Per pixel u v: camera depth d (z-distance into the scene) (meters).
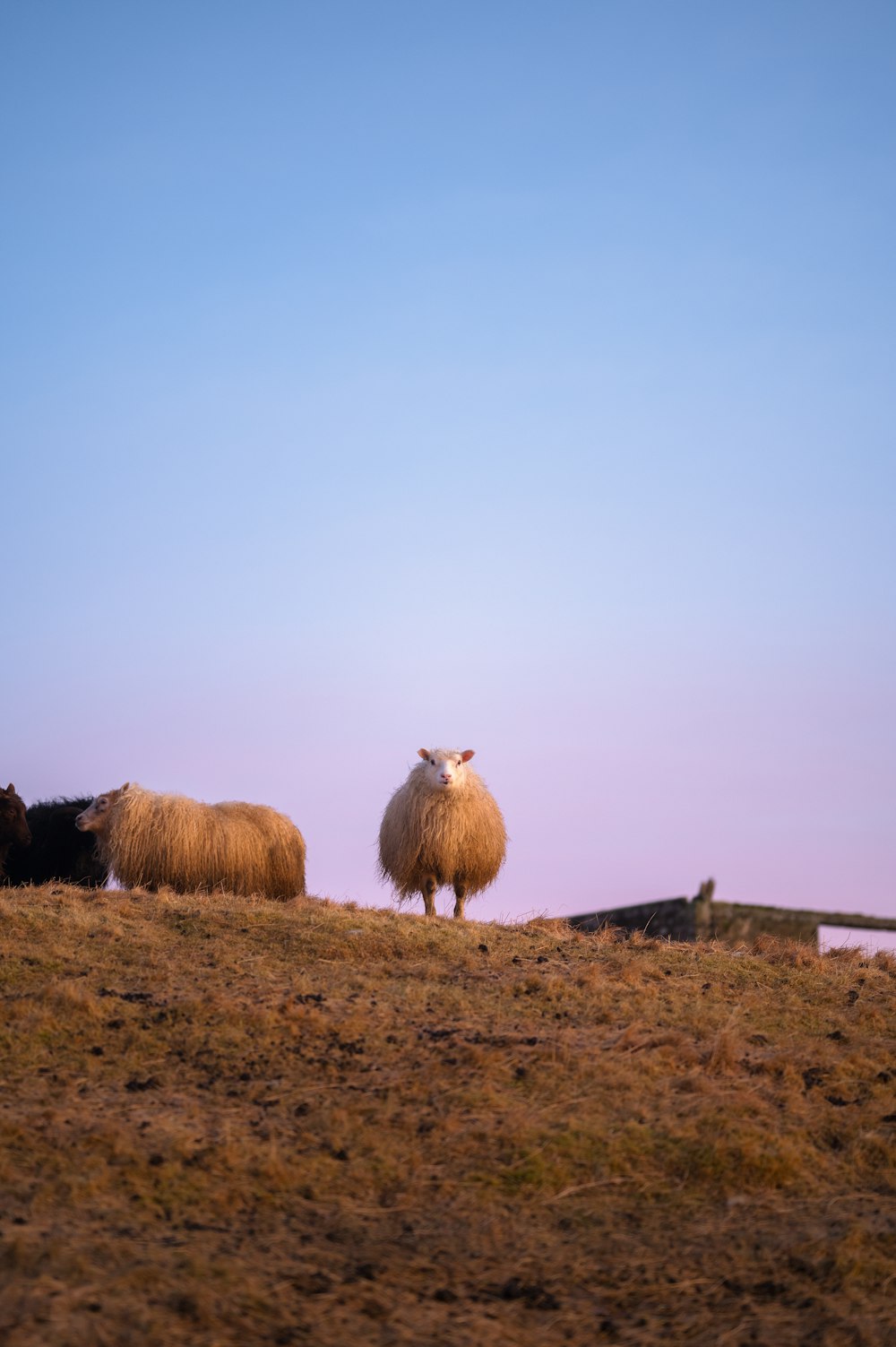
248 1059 10.07
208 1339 6.10
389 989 12.13
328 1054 10.24
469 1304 6.89
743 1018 12.27
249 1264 7.02
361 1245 7.52
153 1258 6.89
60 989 11.16
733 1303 7.22
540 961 13.97
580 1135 9.11
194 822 18.38
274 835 19.19
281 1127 8.94
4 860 20.44
